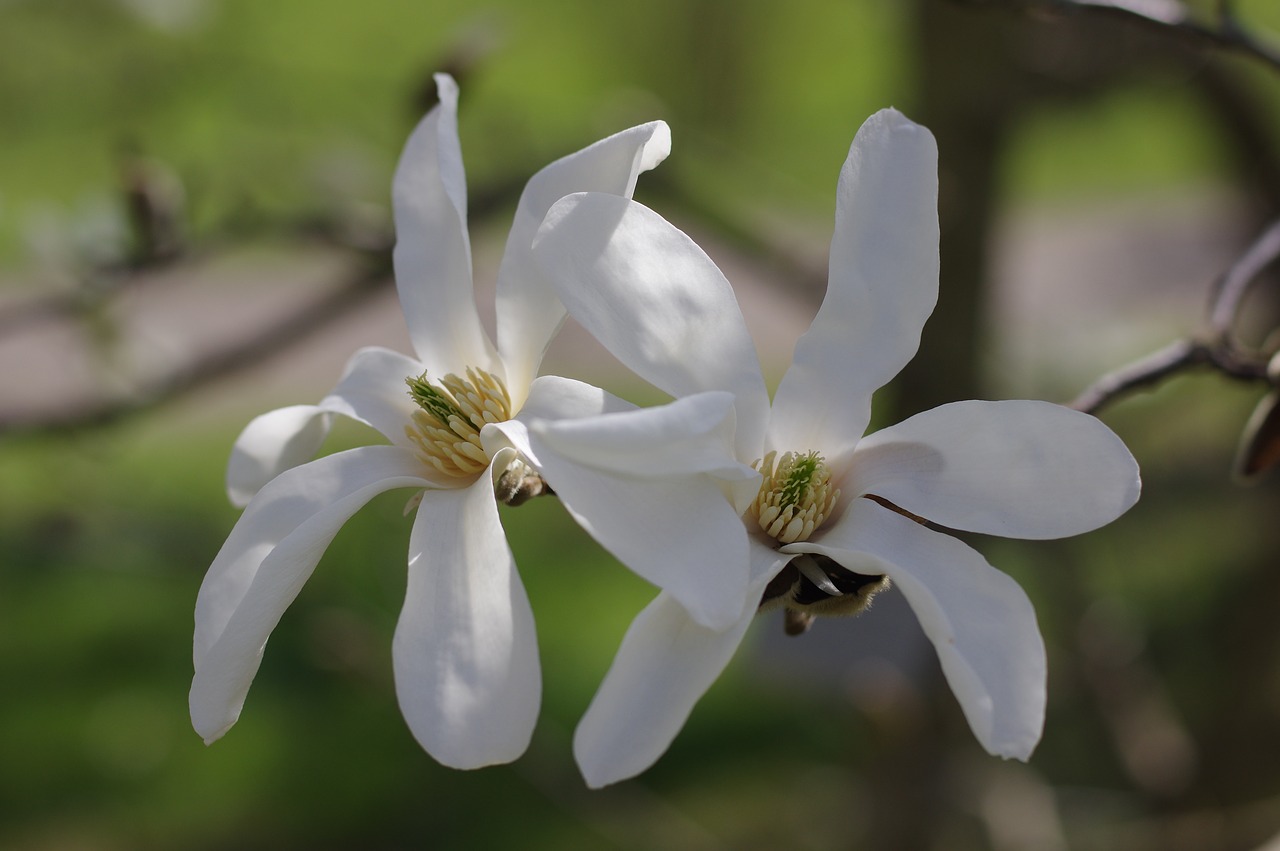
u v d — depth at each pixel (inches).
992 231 47.3
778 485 27.1
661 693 26.3
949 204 46.4
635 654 26.5
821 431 27.2
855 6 94.6
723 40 141.7
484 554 27.0
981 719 25.7
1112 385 29.4
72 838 71.3
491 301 70.2
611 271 26.8
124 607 87.9
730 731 77.6
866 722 48.2
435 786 74.0
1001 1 30.0
